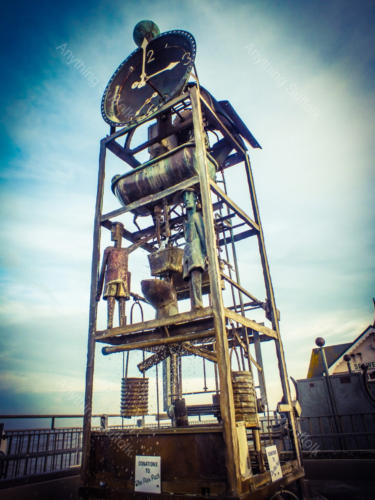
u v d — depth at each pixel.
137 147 7.38
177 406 5.71
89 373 5.42
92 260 6.34
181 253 5.93
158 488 4.14
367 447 9.08
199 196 6.69
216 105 7.41
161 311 5.52
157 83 7.01
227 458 3.79
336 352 21.12
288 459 6.14
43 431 7.00
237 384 4.80
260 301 7.00
